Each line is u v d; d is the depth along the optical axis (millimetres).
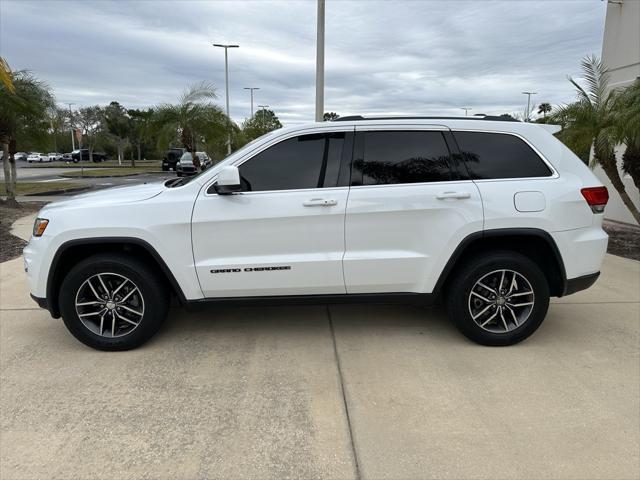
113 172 36125
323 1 11891
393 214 3869
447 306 4105
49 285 3895
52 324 4637
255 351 4012
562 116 8719
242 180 3904
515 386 3420
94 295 3963
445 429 2926
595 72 8656
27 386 3455
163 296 4004
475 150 3980
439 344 4137
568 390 3361
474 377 3551
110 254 3914
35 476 2537
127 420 3041
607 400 3234
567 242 3918
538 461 2635
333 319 4734
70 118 54406
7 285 5848
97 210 3828
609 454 2689
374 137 3973
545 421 2998
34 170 40031
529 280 3941
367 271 3930
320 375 3600
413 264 3934
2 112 12242
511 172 3977
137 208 3822
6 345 4152
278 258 3889
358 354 3947
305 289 3979
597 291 5578
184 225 3818
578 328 4473
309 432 2912
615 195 10688
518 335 4016
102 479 2520
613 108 8109
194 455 2711
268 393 3352
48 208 4031
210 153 26422
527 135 4020
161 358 3895
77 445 2795
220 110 18781
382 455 2699
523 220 3863
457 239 3877
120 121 51219
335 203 3844
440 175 3943
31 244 3959
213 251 3875
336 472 2572
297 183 3912
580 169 4062
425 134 3986
